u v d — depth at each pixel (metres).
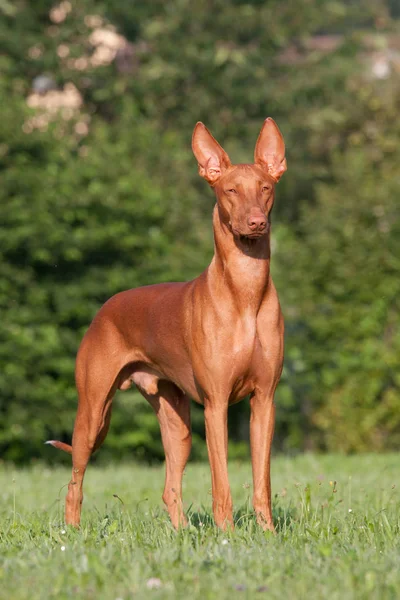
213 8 26.22
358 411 17.94
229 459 18.59
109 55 26.97
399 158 20.33
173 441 7.11
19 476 12.59
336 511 6.99
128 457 17.91
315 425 18.88
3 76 22.72
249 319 6.01
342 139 23.61
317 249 18.64
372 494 8.65
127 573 4.67
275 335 6.10
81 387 7.09
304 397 18.62
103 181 18.34
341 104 24.17
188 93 25.48
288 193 25.16
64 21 25.69
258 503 6.11
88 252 17.88
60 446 7.25
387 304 18.12
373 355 17.88
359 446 17.88
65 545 5.41
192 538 5.61
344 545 5.39
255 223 5.69
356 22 29.38
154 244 18.30
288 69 26.38
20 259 17.41
